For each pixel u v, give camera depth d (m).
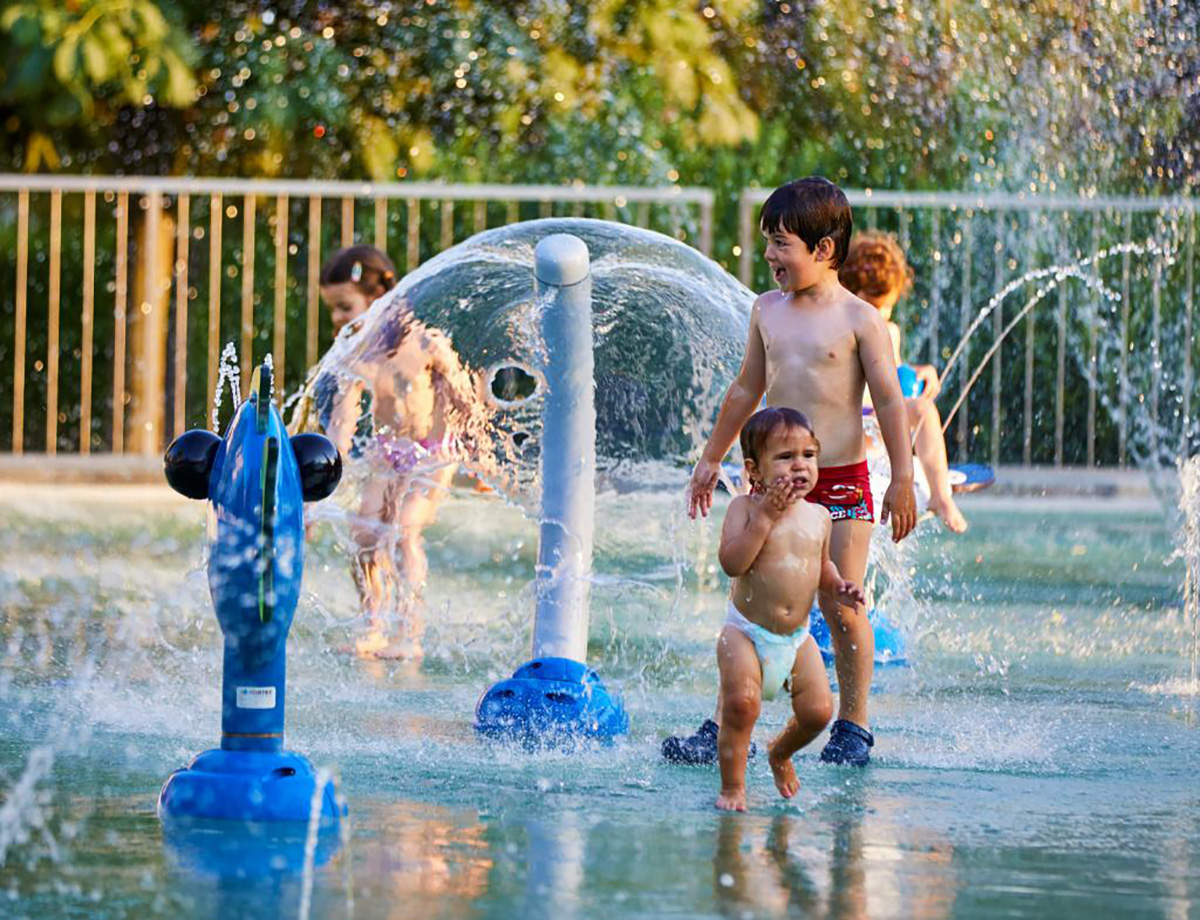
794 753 7.04
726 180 24.55
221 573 6.12
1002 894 5.19
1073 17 21.61
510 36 25.05
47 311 24.03
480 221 22.66
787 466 6.96
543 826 5.95
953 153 22.70
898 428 7.93
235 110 24.59
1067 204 20.97
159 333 22.50
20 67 23.45
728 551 6.89
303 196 23.33
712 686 9.57
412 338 10.87
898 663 10.36
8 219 24.06
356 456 12.67
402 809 6.19
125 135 25.41
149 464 21.98
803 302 8.16
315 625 11.61
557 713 7.83
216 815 5.98
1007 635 11.49
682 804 6.42
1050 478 21.05
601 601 12.86
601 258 9.33
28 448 24.14
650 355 9.61
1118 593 13.62
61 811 6.06
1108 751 7.71
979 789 6.85
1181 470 17.17
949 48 22.80
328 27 25.06
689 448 10.09
